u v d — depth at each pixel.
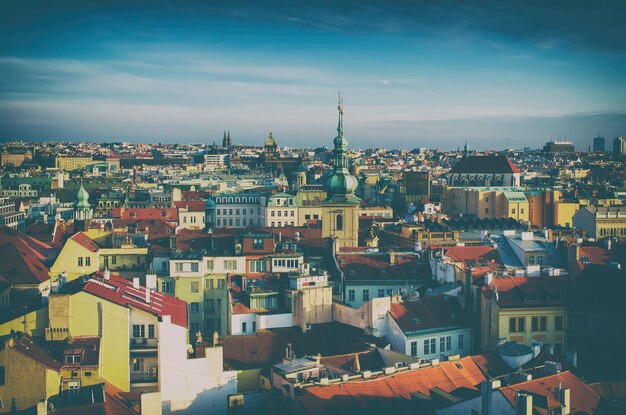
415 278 190.12
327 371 123.56
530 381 109.31
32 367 112.31
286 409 113.69
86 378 115.75
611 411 108.06
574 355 132.88
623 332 148.88
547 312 154.12
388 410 110.44
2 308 162.00
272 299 165.88
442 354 151.38
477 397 106.19
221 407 130.62
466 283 159.25
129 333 127.50
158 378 127.12
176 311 138.12
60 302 123.62
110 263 197.25
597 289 156.00
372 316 152.12
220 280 176.62
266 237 193.12
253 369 141.75
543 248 194.62
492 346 152.38
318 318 162.38
